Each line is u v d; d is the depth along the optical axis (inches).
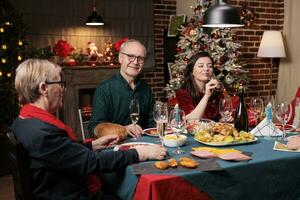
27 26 157.9
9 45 151.3
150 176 53.2
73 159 55.5
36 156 54.4
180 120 71.6
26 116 57.1
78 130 190.1
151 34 220.5
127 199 58.5
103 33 204.7
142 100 96.0
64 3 191.2
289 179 62.9
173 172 54.7
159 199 51.9
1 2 162.4
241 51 196.9
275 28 206.4
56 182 56.4
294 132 81.9
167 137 70.9
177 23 216.4
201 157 61.6
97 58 200.1
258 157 61.6
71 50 185.2
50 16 187.3
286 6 202.2
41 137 54.1
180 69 186.4
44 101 58.6
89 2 198.5
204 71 101.1
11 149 57.8
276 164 61.1
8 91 150.8
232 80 173.9
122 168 58.9
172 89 188.9
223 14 92.0
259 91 207.2
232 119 89.0
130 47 92.5
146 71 219.5
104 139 71.3
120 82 93.5
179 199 53.6
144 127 96.7
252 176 59.1
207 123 81.4
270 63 209.2
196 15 182.4
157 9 222.7
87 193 60.4
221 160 60.4
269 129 79.0
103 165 57.0
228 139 69.6
